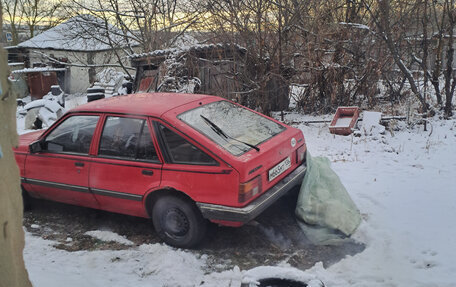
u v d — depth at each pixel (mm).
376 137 8344
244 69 10109
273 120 5410
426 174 6262
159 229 4680
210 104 5188
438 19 10492
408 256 4125
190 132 4402
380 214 5062
